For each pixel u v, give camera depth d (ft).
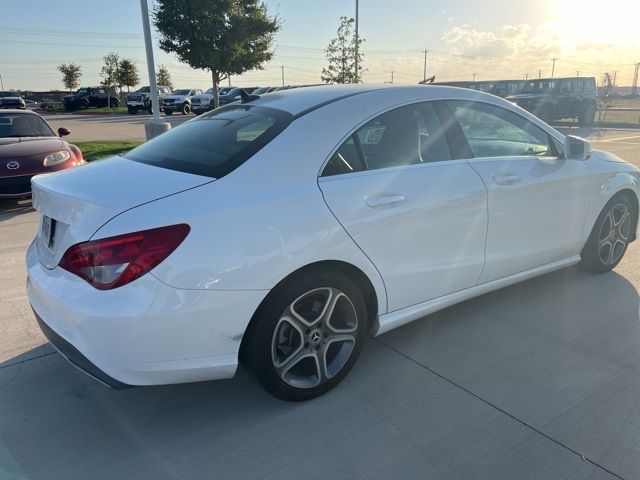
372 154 9.59
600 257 14.44
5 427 8.57
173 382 7.80
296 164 8.64
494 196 11.01
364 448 8.02
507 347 10.97
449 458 7.79
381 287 9.61
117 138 56.49
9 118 27.40
